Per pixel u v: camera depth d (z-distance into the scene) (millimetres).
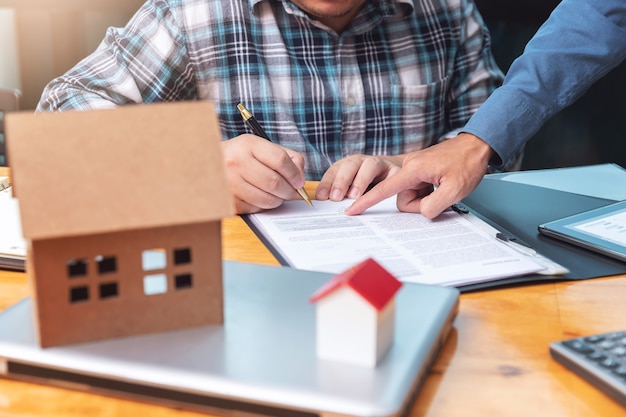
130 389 523
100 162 526
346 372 512
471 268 771
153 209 522
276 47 1433
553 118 1903
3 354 544
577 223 921
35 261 528
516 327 660
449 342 629
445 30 1538
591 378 551
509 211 1001
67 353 538
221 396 499
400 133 1512
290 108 1447
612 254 829
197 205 533
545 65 1125
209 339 558
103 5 2297
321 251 820
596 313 691
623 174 1196
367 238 868
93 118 546
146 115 557
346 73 1466
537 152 1934
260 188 980
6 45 2574
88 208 507
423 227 914
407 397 495
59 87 1406
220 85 1445
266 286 660
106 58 1452
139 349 544
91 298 549
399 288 545
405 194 1005
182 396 511
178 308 571
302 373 509
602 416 515
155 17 1431
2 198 989
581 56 1127
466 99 1585
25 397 536
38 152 517
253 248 860
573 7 1150
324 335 527
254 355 535
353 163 1121
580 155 1917
